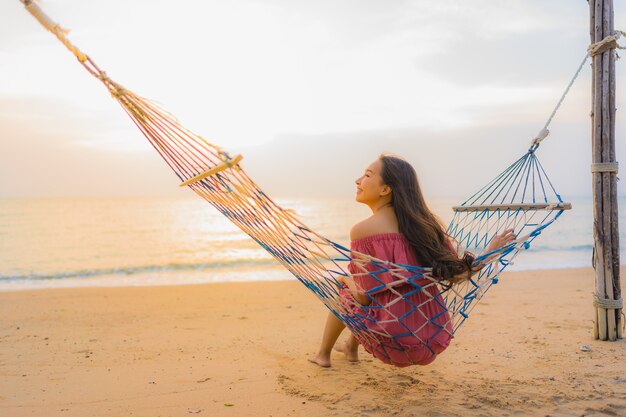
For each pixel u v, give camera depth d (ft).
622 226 95.76
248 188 8.05
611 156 13.53
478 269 9.54
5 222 120.26
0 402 10.12
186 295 25.77
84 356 13.65
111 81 8.14
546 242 64.59
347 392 10.35
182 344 14.90
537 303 20.84
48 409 9.73
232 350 14.07
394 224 9.69
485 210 11.51
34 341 15.53
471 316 18.15
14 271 43.01
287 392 10.42
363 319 9.31
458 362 12.41
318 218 134.82
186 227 104.06
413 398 9.96
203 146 8.04
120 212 166.09
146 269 43.34
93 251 63.10
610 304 13.73
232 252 60.08
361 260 8.81
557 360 12.35
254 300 23.97
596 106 13.55
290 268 9.48
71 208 193.67
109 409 9.70
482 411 9.28
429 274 9.09
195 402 9.98
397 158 9.98
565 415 9.04
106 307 22.21
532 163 11.91
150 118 8.20
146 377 11.66
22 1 7.80
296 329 16.94
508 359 12.57
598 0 13.24
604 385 10.53
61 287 29.99
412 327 9.21
